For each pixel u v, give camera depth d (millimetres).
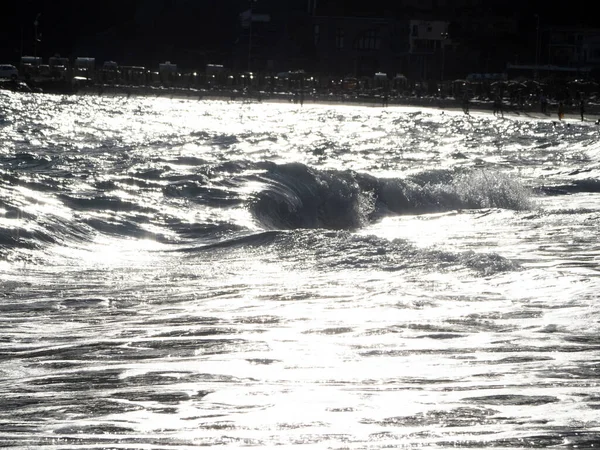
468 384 16359
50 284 26172
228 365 17766
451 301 24531
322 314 22750
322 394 15719
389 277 28234
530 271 29406
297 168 50188
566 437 13242
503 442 13023
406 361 18125
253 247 33500
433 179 56781
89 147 80688
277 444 13055
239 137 100062
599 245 37906
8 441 13117
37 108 167625
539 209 53906
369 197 51156
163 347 19328
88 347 19297
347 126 154125
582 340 20141
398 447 12852
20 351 18906
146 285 26609
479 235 41594
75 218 35156
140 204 39438
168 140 93312
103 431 13680
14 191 37812
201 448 12852
